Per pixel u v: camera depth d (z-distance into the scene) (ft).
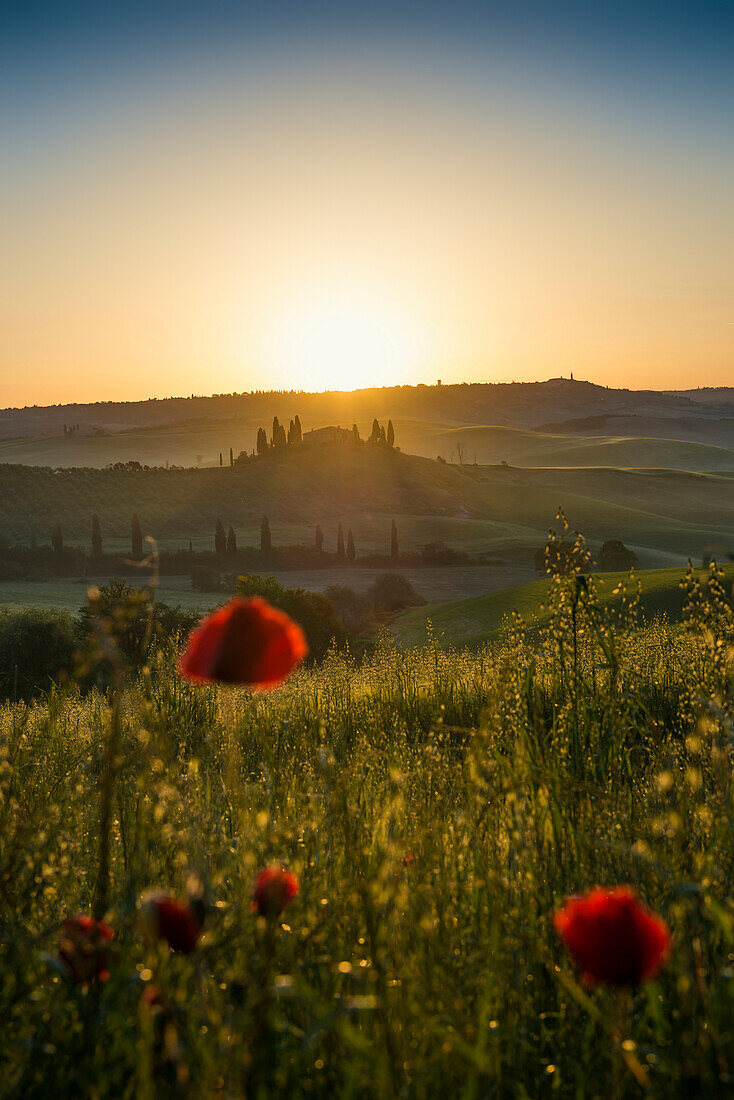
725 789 7.05
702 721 7.47
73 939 4.98
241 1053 4.00
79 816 8.25
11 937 5.44
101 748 9.57
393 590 366.43
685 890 5.25
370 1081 4.23
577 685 10.84
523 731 9.61
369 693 22.82
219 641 4.13
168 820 7.61
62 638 95.71
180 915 4.26
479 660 24.84
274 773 10.72
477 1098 4.60
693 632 9.67
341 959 5.60
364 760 9.69
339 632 142.31
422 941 5.71
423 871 6.52
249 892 5.62
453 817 7.61
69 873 7.05
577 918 3.76
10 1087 4.61
